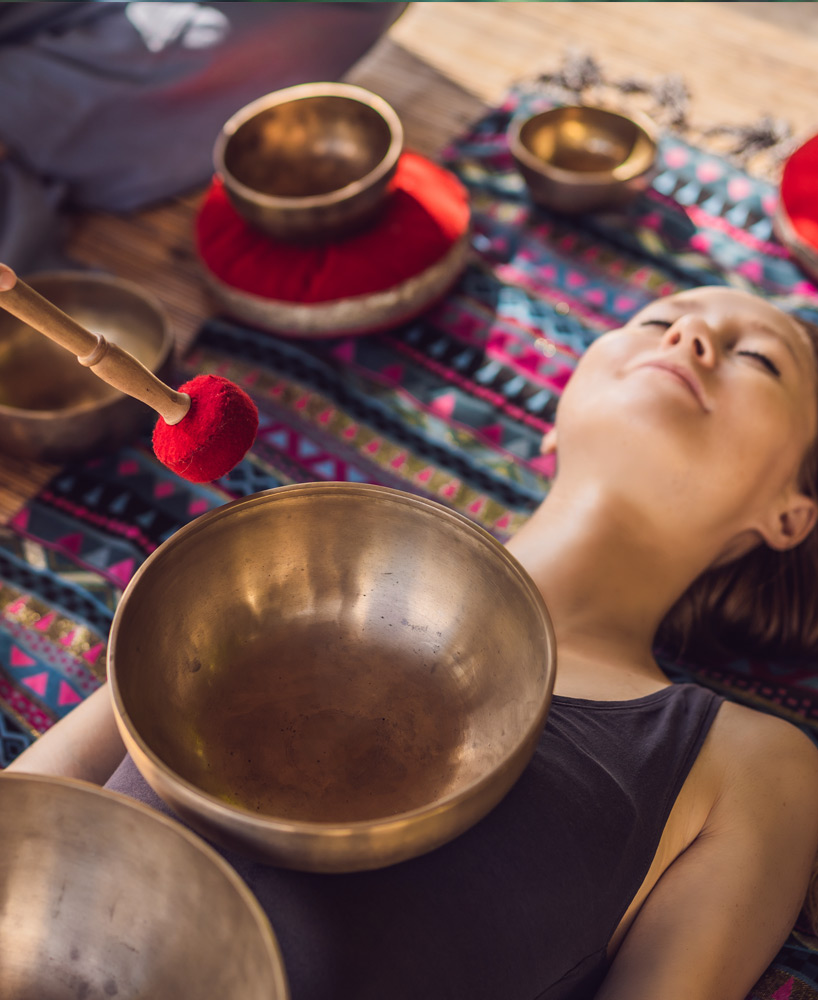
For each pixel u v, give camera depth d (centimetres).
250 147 211
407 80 252
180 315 201
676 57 258
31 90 210
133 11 213
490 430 182
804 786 114
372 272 191
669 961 99
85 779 117
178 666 89
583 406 142
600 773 105
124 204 222
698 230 216
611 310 202
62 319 70
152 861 73
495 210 222
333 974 86
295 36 219
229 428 80
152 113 215
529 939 93
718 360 139
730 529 142
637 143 223
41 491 170
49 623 153
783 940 107
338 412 184
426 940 89
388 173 191
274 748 90
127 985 77
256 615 95
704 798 111
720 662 154
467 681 91
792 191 213
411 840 71
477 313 201
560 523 139
